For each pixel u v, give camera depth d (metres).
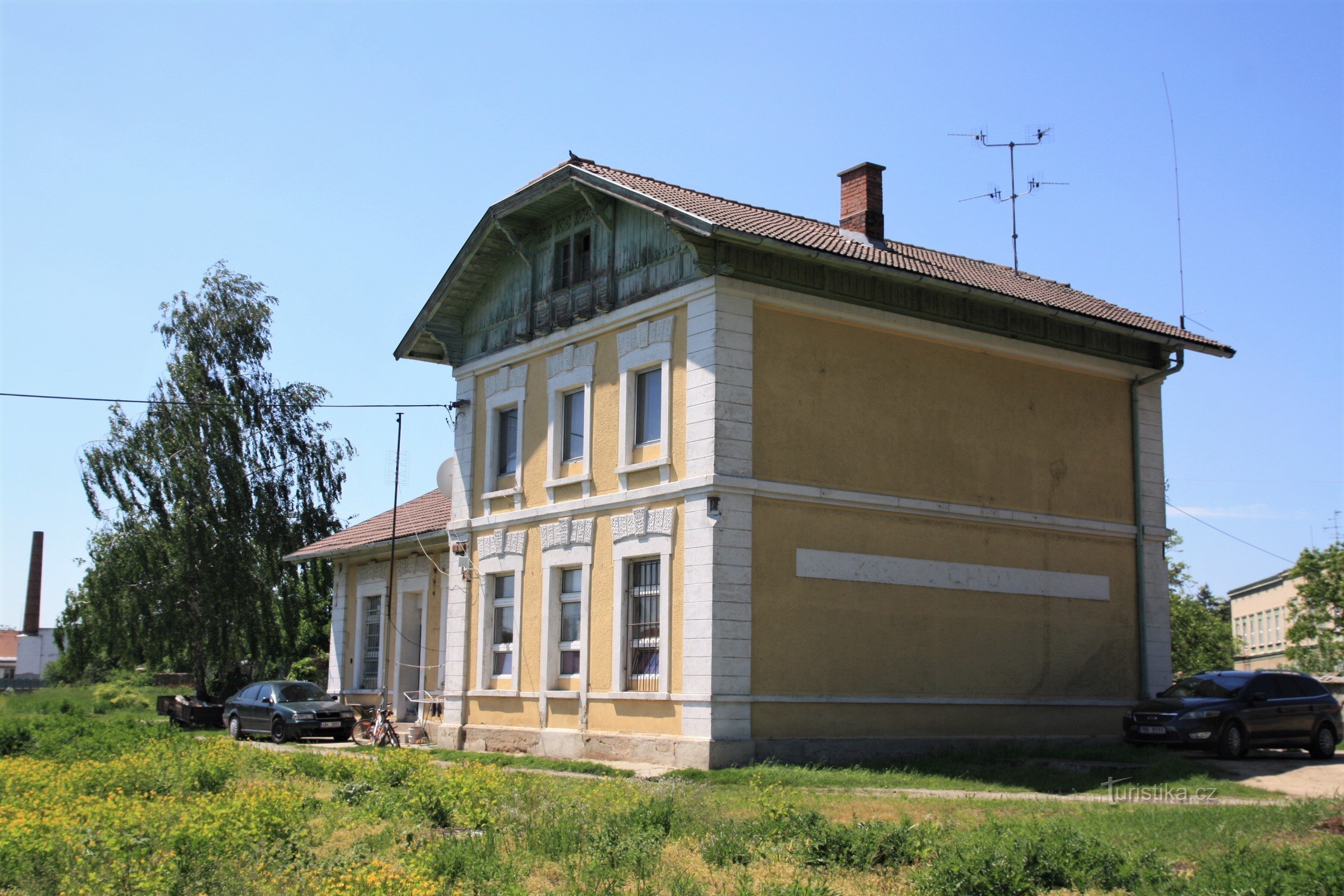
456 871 9.77
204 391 44.94
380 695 29.34
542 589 22.22
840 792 15.32
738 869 10.03
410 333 25.92
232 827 10.80
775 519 18.91
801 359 19.62
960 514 20.97
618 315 20.91
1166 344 23.81
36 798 13.43
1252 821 11.56
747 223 19.27
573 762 19.17
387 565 29.97
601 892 8.95
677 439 19.34
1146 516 23.83
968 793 15.41
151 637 42.97
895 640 19.88
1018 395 22.39
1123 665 22.97
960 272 23.53
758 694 18.23
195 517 43.06
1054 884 9.40
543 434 22.81
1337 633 41.50
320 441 47.94
